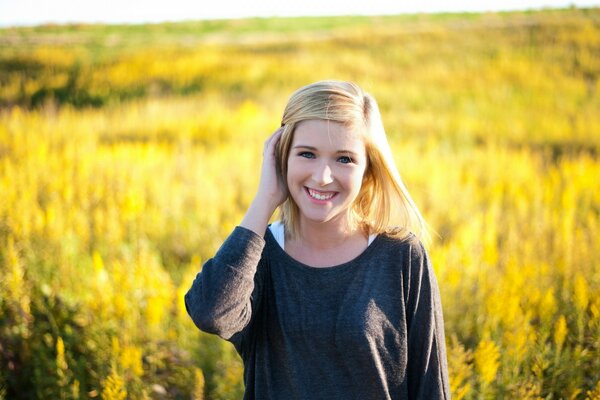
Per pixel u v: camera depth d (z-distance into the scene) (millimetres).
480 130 12422
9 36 19031
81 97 14703
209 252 5219
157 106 13664
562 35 21844
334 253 1687
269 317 1665
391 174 1728
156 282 3873
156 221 5539
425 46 22000
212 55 19438
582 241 4410
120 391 2951
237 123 12328
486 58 20000
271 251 1696
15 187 6047
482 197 7191
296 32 25281
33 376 3422
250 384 1725
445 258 4145
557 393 3018
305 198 1621
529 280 3898
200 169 7848
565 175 7840
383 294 1601
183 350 3504
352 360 1556
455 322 3588
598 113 13953
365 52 21328
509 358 2943
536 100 15453
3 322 3627
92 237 5094
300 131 1611
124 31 22328
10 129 9961
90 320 3635
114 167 7730
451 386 2639
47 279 4055
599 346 3154
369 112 1672
